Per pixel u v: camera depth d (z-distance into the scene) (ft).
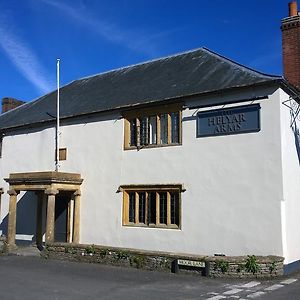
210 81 47.26
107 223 52.60
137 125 51.26
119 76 65.36
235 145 42.98
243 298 29.17
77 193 55.52
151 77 58.03
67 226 57.06
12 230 55.52
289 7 54.95
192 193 45.37
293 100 44.39
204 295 30.14
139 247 49.03
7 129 66.59
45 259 48.44
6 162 66.90
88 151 55.98
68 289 32.19
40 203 60.75
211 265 37.17
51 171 57.31
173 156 47.47
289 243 40.57
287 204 40.68
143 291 31.48
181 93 47.44
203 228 44.09
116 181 52.47
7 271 40.37
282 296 29.76
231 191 42.68
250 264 36.60
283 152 40.60
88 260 45.68
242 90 42.93
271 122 41.04
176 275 37.99
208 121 45.11
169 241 46.50
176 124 48.03
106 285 33.73
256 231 40.70
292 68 53.16
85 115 56.34
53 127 61.00
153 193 49.34
